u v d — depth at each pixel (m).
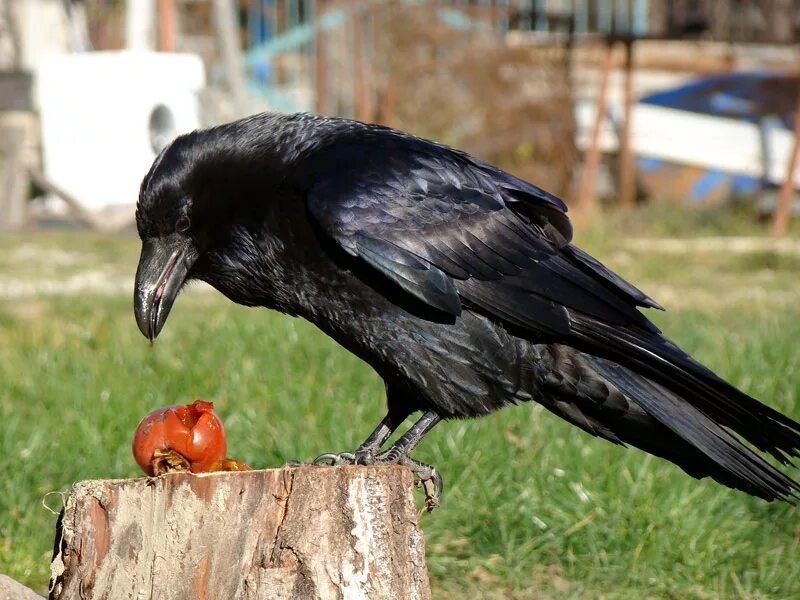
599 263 5.29
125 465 7.04
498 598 5.96
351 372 8.40
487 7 19.80
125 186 17.20
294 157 5.13
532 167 19.97
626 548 6.32
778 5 21.67
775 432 5.00
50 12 20.08
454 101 19.47
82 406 7.80
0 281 13.60
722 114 20.72
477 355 5.11
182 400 7.96
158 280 5.17
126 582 4.50
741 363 8.52
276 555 4.39
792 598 5.99
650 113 20.39
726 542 6.40
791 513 6.68
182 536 4.44
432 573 6.16
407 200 5.04
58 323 10.91
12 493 6.63
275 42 19.84
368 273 5.04
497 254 5.11
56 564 4.59
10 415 7.68
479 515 6.54
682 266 15.27
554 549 6.38
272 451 6.91
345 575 4.39
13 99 17.98
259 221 5.11
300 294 5.19
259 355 8.87
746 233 18.50
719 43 21.14
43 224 18.03
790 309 11.53
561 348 5.20
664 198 19.88
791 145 20.27
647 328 5.19
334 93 20.05
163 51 18.52
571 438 7.09
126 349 9.30
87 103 17.02
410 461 5.14
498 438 7.05
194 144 5.19
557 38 19.80
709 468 5.25
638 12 21.83
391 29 19.30
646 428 5.28
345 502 4.41
